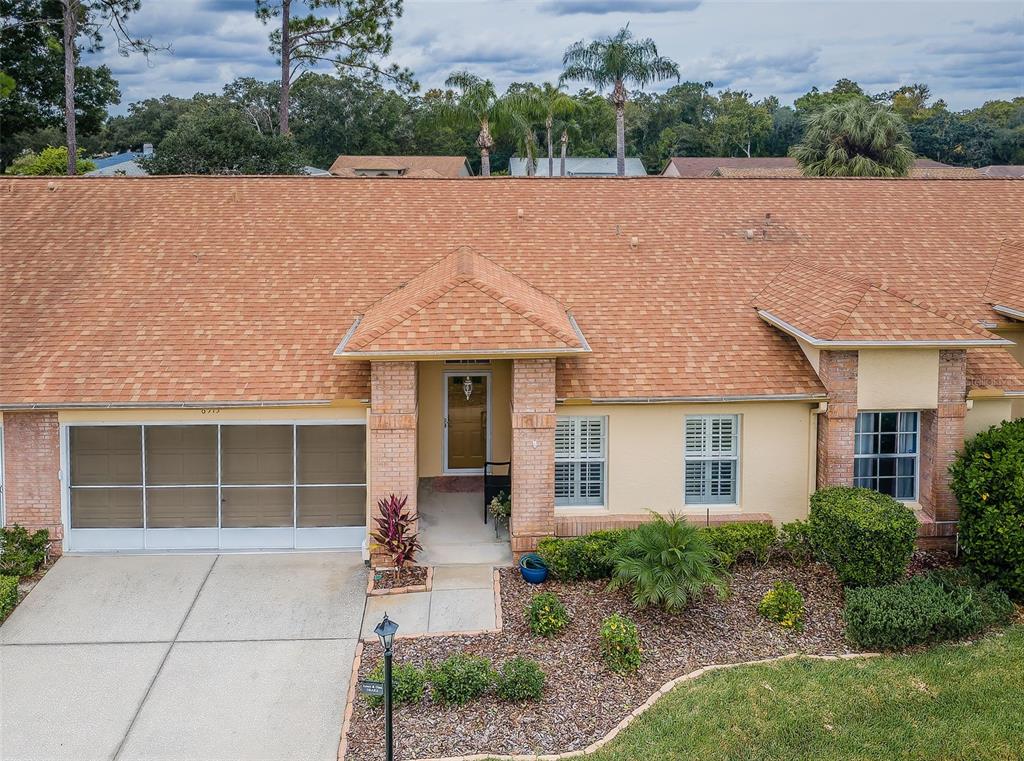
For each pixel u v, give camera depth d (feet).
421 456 66.44
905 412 56.90
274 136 140.46
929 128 307.99
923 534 55.47
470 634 45.39
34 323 59.26
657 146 312.71
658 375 56.34
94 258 66.08
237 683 41.45
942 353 54.85
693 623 45.78
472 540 57.00
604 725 37.29
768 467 56.65
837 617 46.57
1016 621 46.47
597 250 69.97
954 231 74.28
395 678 39.40
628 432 55.93
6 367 55.36
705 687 39.65
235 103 286.05
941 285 66.64
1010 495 47.44
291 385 54.80
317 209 73.72
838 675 40.68
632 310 62.80
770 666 41.60
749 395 54.90
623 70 160.66
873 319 54.29
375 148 291.58
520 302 54.39
